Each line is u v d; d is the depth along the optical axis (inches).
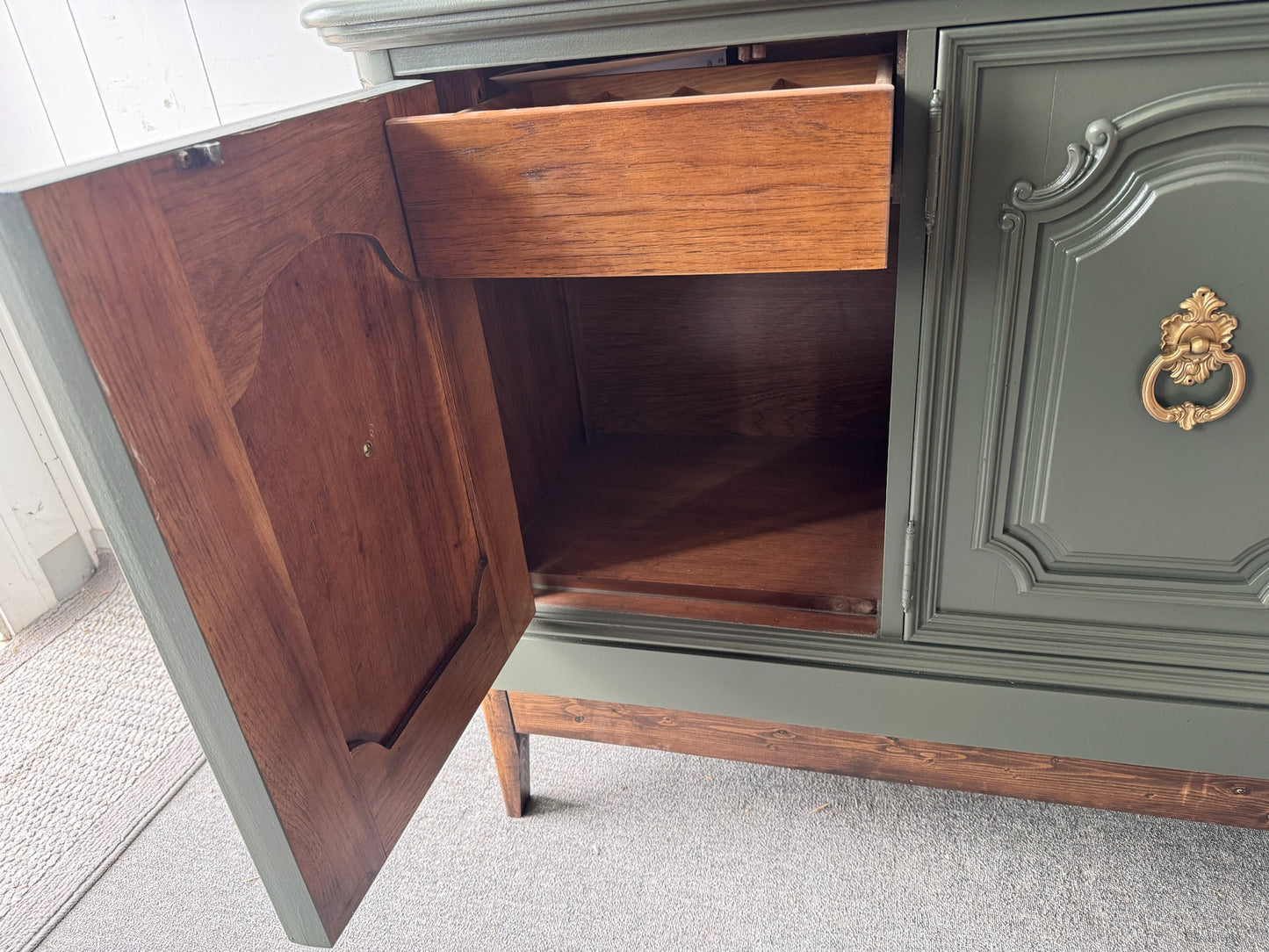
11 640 55.6
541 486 42.7
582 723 37.0
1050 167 22.0
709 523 38.9
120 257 14.0
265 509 17.7
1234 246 21.8
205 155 15.7
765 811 39.6
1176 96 20.6
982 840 37.3
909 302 24.2
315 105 20.0
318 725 19.7
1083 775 32.0
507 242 22.5
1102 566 27.1
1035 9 20.1
